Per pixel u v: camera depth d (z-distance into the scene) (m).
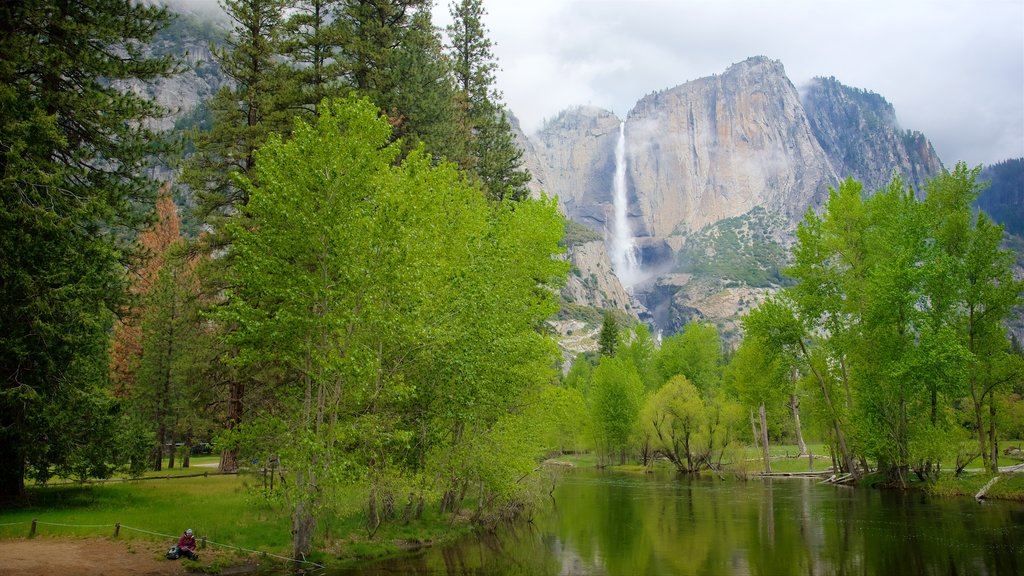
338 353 20.08
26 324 22.00
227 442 19.55
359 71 36.16
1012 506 32.41
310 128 19.86
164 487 31.22
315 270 20.97
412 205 21.78
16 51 22.00
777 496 40.44
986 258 37.69
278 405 25.48
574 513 34.25
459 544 24.50
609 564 21.00
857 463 53.75
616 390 71.38
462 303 23.66
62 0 24.05
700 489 46.94
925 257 39.16
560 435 78.50
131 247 27.06
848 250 43.03
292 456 18.89
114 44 25.73
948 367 35.78
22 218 21.12
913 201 41.28
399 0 38.44
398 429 23.08
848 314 43.22
